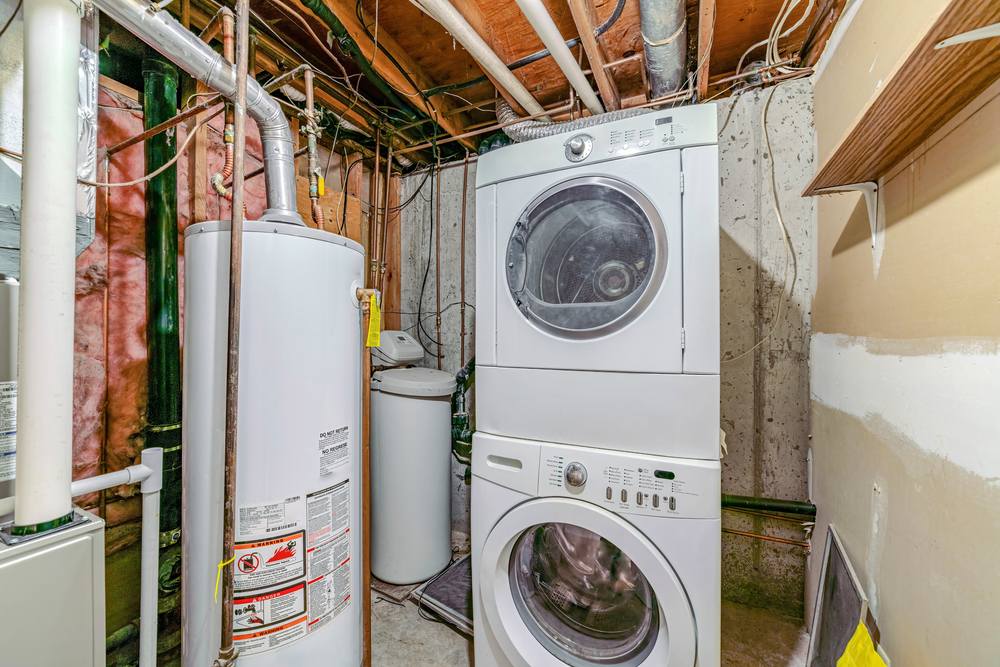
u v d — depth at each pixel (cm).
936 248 71
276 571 86
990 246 57
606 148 106
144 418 115
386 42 139
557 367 111
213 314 86
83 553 68
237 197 75
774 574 150
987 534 57
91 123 82
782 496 151
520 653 107
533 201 116
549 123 165
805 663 127
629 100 168
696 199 97
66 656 65
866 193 98
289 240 87
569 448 107
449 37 143
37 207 63
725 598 157
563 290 114
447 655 135
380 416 175
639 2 107
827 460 127
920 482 74
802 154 147
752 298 155
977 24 43
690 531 92
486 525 116
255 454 84
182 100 120
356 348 103
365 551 112
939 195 70
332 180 191
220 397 86
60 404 66
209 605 87
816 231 141
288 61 136
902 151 80
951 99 61
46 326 64
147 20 71
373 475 177
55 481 66
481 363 122
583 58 151
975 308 60
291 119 163
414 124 183
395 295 226
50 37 63
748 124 155
